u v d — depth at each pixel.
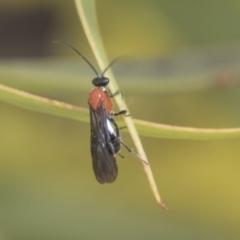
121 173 0.15
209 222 0.15
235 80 0.14
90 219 0.14
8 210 0.14
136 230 0.14
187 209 0.15
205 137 0.12
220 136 0.12
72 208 0.14
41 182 0.15
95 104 0.13
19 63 0.14
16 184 0.15
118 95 0.12
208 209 0.15
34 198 0.14
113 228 0.14
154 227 0.14
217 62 0.14
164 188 0.15
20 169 0.15
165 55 0.14
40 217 0.14
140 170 0.15
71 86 0.14
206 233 0.15
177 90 0.14
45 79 0.14
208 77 0.14
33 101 0.12
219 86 0.14
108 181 0.13
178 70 0.14
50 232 0.14
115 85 0.12
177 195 0.15
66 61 0.14
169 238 0.14
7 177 0.15
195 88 0.14
